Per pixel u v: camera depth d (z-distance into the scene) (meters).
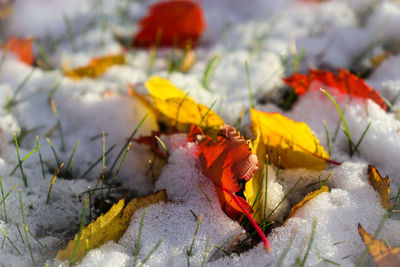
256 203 0.58
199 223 0.58
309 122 0.64
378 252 0.55
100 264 0.56
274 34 0.76
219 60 0.72
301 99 0.66
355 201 0.58
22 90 0.68
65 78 0.69
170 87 0.62
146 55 0.74
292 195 0.60
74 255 0.55
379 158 0.61
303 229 0.57
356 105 0.64
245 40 0.75
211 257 0.56
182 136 0.62
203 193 0.59
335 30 0.76
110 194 0.61
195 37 0.74
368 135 0.62
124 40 0.76
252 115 0.60
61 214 0.60
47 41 0.76
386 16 0.75
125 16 0.80
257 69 0.70
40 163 0.62
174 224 0.58
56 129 0.65
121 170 0.62
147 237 0.57
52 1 0.81
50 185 0.61
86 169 0.63
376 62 0.70
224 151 0.58
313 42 0.74
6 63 0.71
